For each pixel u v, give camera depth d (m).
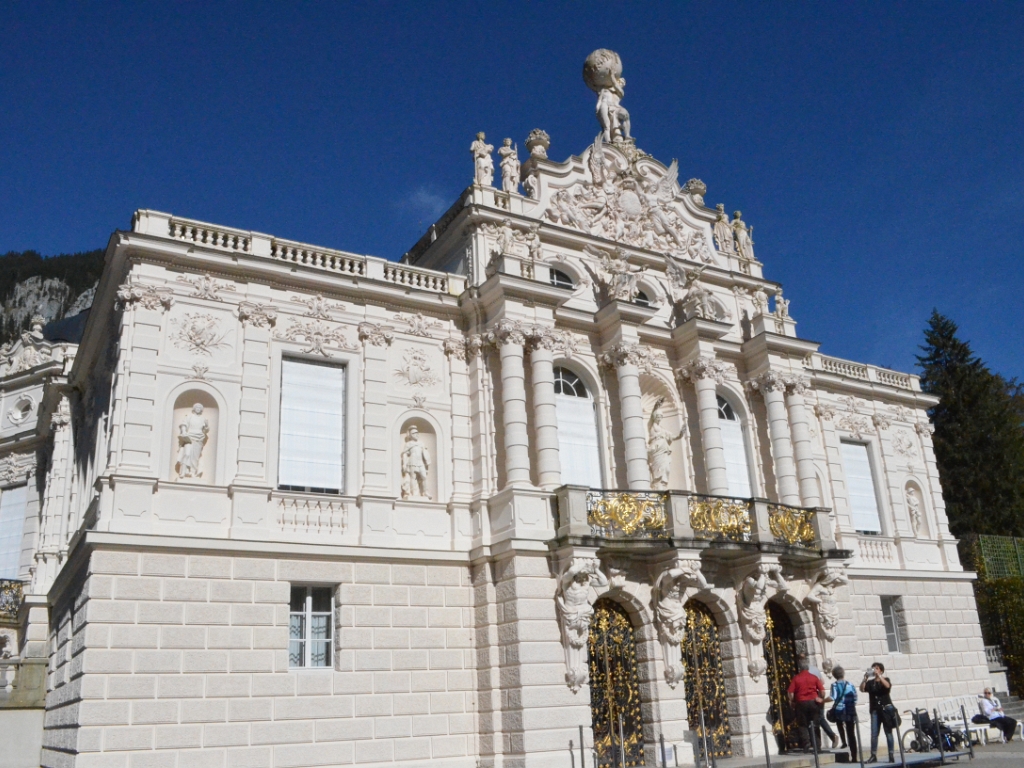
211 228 23.05
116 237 21.34
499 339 24.81
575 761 21.38
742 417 30.20
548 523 23.14
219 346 22.19
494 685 22.00
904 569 32.59
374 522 22.55
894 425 35.28
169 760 18.56
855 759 22.02
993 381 53.38
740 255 33.19
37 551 31.89
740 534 25.42
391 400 24.02
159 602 19.31
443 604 22.78
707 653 25.30
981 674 33.34
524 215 27.48
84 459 29.09
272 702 19.95
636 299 29.80
